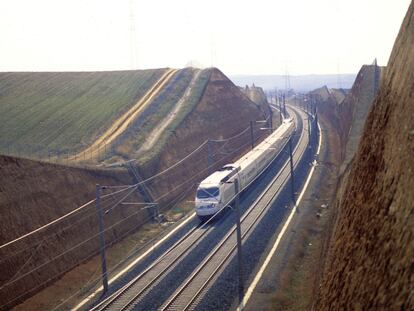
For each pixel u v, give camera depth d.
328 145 71.12
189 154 55.00
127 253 33.44
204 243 32.47
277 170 55.00
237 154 66.12
